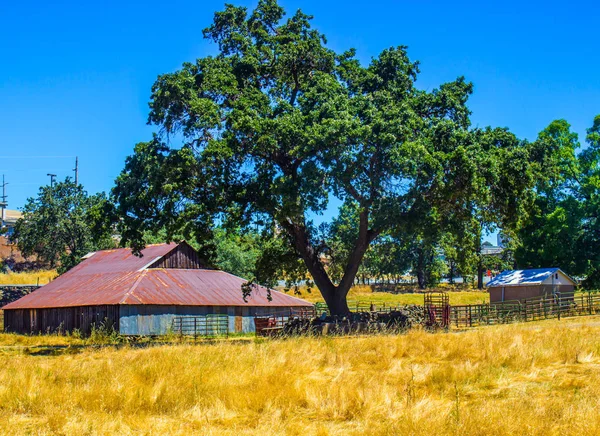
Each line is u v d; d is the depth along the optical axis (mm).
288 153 32906
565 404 12734
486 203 35688
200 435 11945
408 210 35031
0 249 91500
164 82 33438
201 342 34312
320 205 33000
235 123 32469
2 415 13664
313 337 29734
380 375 17984
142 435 12094
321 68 38312
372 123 32469
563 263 58656
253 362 19609
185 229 34656
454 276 123000
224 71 36250
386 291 98062
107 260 54594
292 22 39031
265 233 37531
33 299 50406
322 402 14219
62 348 32688
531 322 40969
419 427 11359
